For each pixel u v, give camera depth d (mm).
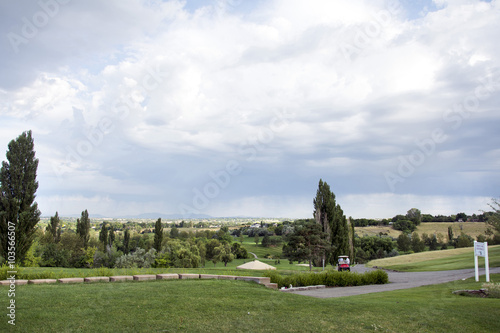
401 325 7949
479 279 20234
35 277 13250
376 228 131750
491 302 11109
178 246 55844
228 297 10656
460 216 136500
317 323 8016
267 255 107312
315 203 50188
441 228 125000
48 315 7809
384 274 20828
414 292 14883
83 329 6965
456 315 8930
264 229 147125
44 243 71000
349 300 11641
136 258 50000
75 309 8453
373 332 7391
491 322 8250
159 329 7168
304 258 36094
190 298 10195
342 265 38281
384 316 8805
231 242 107938
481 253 19156
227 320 8055
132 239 103438
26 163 29016
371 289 17172
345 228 50281
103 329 7016
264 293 11758
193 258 55188
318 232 36531
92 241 86125
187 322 7754
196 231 131125
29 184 28594
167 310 8711
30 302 8922
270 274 18688
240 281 14672
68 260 67312
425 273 29312
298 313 8977
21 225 27531
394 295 13711
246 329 7410
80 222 83438
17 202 27688
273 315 8695
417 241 99000
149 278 14344
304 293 15617
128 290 11164
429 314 9055
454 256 48188
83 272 15352
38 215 28812
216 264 95562
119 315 8078
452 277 23250
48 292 10375
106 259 67188
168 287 11992
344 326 7809
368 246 97125
